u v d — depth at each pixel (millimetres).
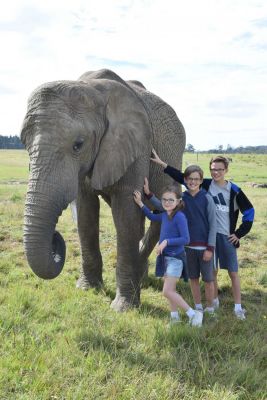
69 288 6270
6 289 5957
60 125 4629
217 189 5633
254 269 7957
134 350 4324
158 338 4621
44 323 4797
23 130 4770
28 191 4559
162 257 5141
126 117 5496
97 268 6527
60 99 4738
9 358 3855
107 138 5312
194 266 5543
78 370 3805
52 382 3604
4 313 4832
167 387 3646
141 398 3438
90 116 4992
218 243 5641
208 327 4988
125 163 5406
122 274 5859
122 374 3775
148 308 5852
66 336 4441
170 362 4117
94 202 6277
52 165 4566
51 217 4531
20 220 11172
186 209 5438
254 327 5184
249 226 5488
